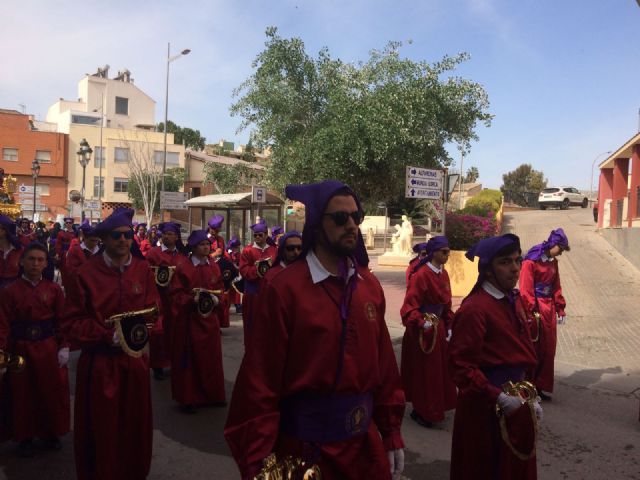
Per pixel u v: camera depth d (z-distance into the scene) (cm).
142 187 4544
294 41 1363
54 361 504
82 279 416
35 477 464
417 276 599
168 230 802
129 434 414
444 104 1292
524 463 330
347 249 249
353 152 1213
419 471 484
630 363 843
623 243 1927
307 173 1361
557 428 588
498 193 3216
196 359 623
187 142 6381
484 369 348
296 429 245
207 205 1811
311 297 244
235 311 1337
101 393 404
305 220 257
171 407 650
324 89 1366
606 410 645
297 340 241
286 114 1378
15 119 4609
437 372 588
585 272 1691
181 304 623
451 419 623
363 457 254
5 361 473
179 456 512
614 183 2278
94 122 5462
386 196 1354
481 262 355
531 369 364
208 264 647
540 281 664
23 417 494
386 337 275
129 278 432
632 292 1422
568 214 3534
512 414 327
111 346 412
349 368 245
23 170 4638
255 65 1390
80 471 409
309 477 233
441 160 1395
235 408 247
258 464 232
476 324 343
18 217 2733
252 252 817
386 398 271
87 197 4825
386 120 1196
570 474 481
